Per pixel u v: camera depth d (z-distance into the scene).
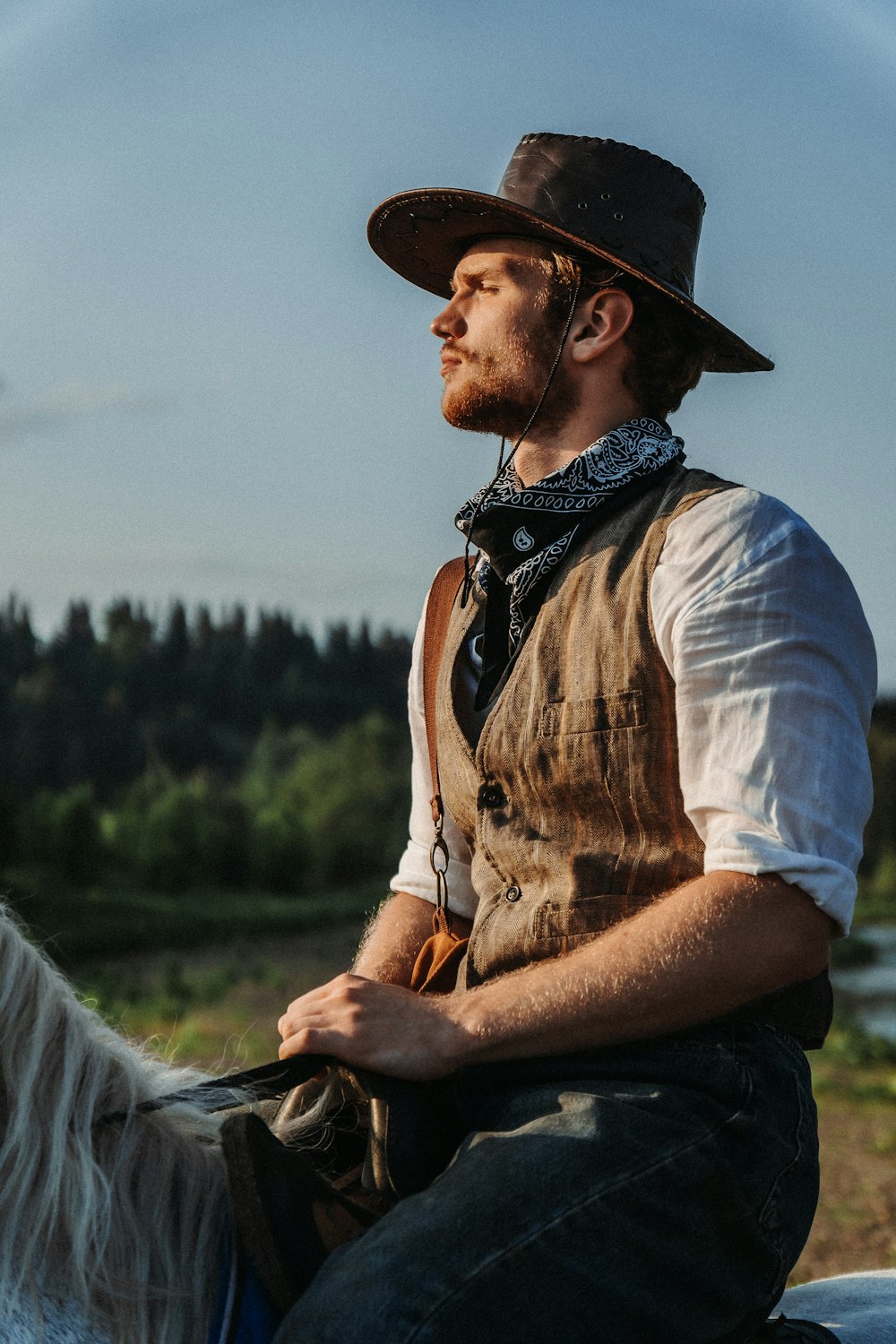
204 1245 1.35
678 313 1.74
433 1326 1.19
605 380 1.72
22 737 89.25
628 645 1.49
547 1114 1.35
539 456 1.74
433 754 1.81
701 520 1.50
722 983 1.34
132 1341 1.26
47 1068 1.34
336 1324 1.20
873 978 25.11
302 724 121.38
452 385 1.78
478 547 1.65
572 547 1.61
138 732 100.56
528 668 1.56
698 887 1.37
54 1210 1.26
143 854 40.69
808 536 1.49
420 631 1.92
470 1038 1.38
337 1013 1.41
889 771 66.00
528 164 1.75
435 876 1.86
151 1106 1.39
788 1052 1.46
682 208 1.76
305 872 43.97
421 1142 1.39
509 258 1.75
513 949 1.51
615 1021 1.35
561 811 1.53
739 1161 1.36
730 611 1.43
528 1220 1.25
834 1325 1.62
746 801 1.38
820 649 1.42
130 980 19.78
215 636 133.25
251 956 26.09
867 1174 7.03
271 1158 1.30
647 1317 1.28
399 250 1.94
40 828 37.12
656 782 1.47
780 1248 1.40
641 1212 1.28
